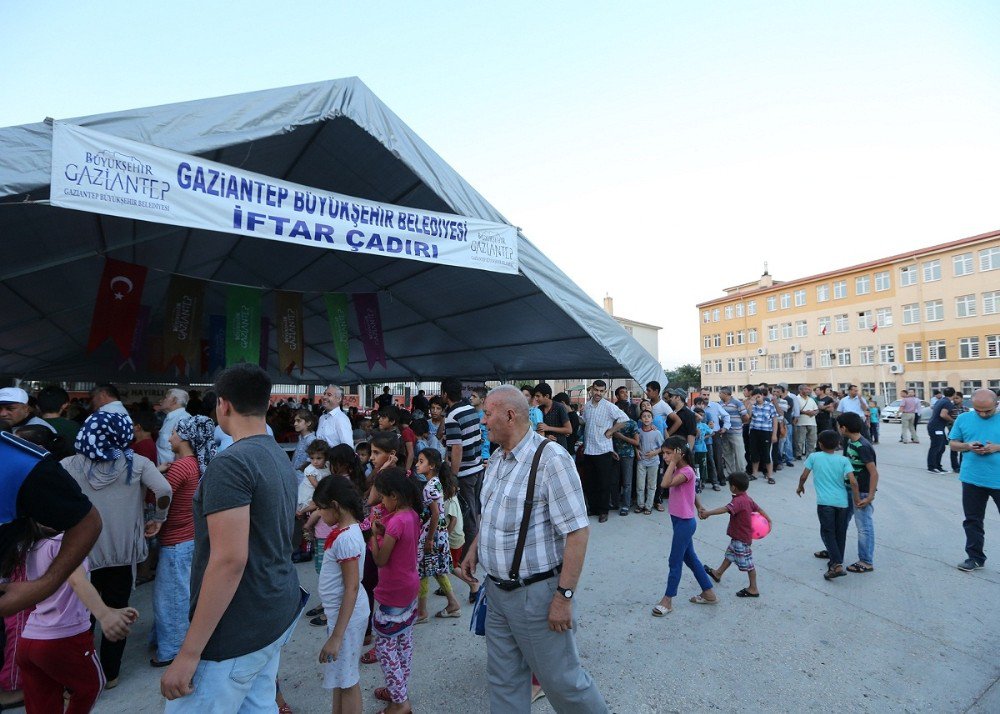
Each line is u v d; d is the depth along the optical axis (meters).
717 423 10.01
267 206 4.86
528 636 2.40
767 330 52.06
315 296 10.89
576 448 8.59
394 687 2.89
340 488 2.84
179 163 4.37
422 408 9.46
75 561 1.73
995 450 5.19
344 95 5.39
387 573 2.97
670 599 4.41
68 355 13.72
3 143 3.63
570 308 7.55
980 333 36.03
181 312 8.28
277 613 1.90
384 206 5.66
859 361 43.69
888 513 7.94
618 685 3.30
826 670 3.47
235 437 2.03
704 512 4.77
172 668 1.65
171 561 3.64
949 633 3.98
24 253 5.65
